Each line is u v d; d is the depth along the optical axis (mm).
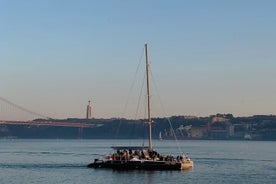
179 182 82625
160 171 95250
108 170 96750
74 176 90500
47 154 184125
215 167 117188
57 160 143625
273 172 105375
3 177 91438
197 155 184750
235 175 97688
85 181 83312
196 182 83562
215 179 89000
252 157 170750
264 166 123438
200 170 104312
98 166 99875
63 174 94375
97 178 86438
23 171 102500
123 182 81750
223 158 161625
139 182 81750
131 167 96062
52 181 84688
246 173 102500
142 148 99625
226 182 85438
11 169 107688
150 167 95438
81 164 121688
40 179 87625
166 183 81188
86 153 192875
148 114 101438
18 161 138625
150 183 80812
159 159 97188
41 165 119125
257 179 91000
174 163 95938
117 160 97250
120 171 95125
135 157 96938
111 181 82875
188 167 100500
